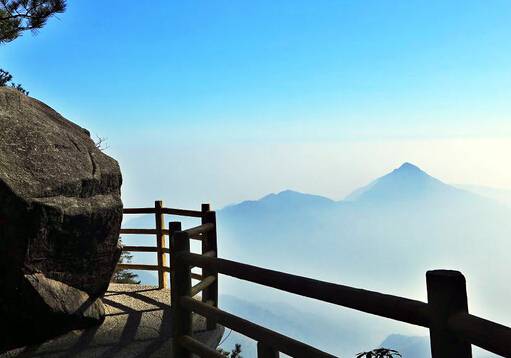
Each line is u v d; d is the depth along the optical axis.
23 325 4.91
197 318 6.06
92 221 5.24
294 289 2.67
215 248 5.77
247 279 3.06
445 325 1.82
